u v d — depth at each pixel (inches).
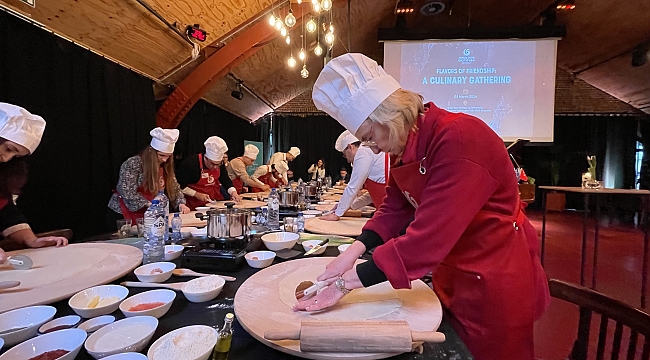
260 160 337.1
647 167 322.0
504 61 228.2
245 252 43.4
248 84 259.0
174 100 169.6
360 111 31.1
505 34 225.3
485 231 31.1
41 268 38.9
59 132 104.0
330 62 33.0
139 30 125.0
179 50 151.3
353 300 30.9
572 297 36.6
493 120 229.9
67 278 35.7
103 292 32.2
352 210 81.1
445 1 264.5
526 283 31.4
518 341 30.9
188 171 123.6
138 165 84.0
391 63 233.9
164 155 89.0
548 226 256.4
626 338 82.4
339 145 109.8
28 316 27.7
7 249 49.8
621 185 331.0
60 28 101.9
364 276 29.1
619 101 331.3
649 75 275.4
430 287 36.3
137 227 59.9
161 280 36.3
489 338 30.4
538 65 225.8
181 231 57.3
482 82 229.6
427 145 31.2
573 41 275.7
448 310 32.7
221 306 31.0
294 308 28.5
